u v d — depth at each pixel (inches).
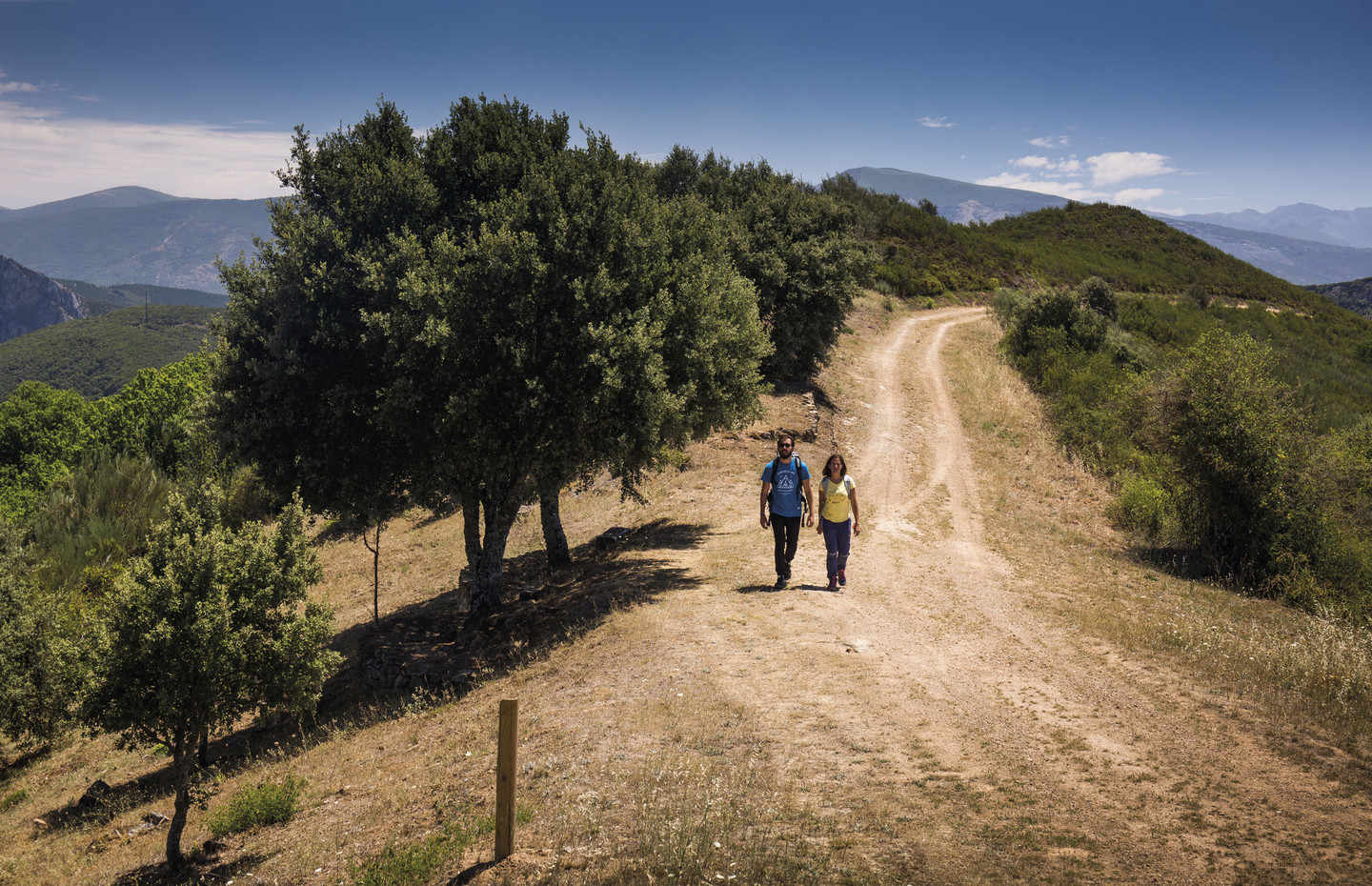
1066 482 952.9
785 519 454.3
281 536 365.7
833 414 1188.5
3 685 627.5
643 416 498.6
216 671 324.8
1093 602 454.0
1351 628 380.2
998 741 245.4
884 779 219.0
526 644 462.0
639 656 362.0
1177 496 634.8
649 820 198.1
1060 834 183.3
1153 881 160.2
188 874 264.4
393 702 454.9
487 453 494.0
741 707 280.5
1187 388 616.4
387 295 505.0
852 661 330.0
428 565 930.1
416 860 203.3
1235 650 333.7
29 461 1987.0
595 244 514.9
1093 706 274.5
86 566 1153.4
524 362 485.4
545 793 232.5
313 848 249.0
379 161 553.3
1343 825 178.5
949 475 946.7
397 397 475.8
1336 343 2468.0
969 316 2261.3
